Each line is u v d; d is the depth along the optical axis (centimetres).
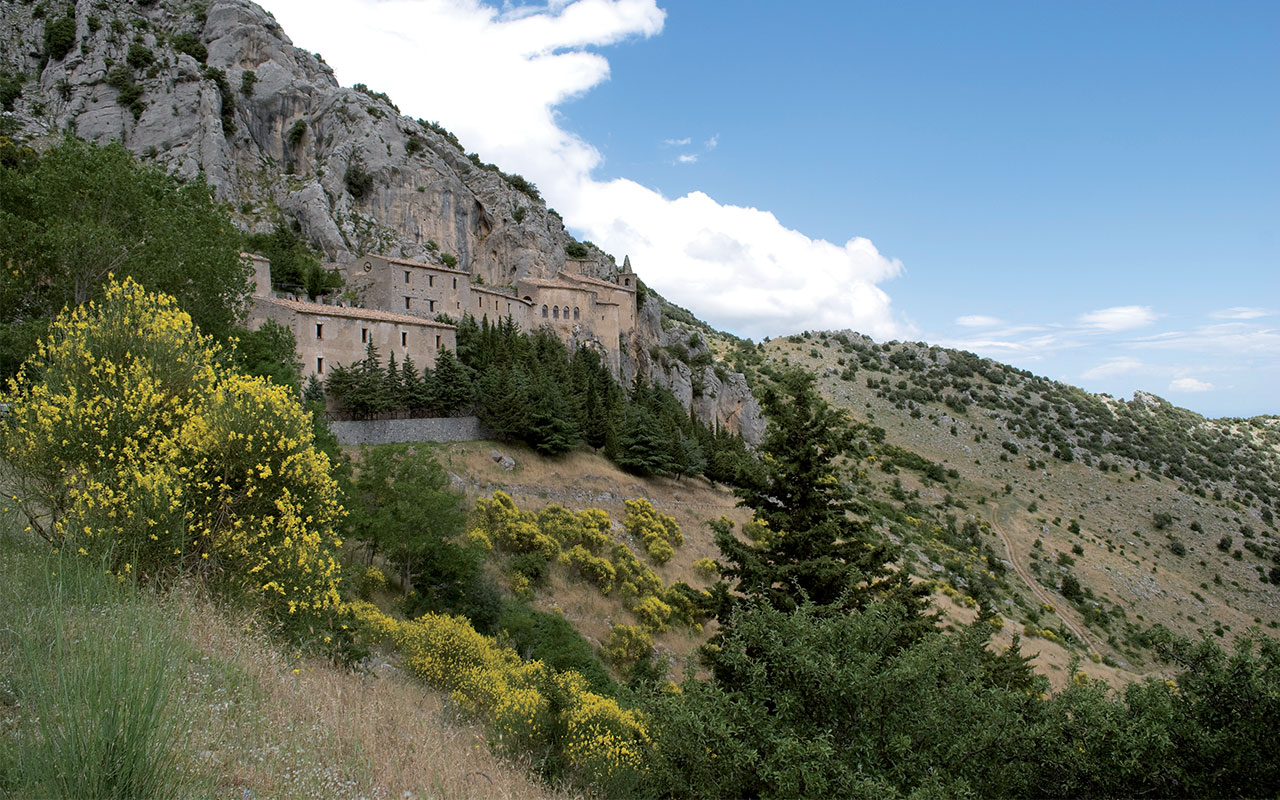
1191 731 1358
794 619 1347
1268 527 15412
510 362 7719
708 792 1253
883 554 2344
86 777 654
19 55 11012
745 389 13775
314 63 13538
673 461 7719
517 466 6328
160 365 1667
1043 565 10988
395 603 3328
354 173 11719
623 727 1861
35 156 7325
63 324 1708
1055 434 19988
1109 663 6919
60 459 1459
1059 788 1360
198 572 1427
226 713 971
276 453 1595
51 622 930
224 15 12306
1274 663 1358
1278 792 1289
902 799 1091
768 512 2389
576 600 4406
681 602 4594
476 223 13075
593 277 12812
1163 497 16138
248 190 11012
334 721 1142
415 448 5772
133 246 3650
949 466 17050
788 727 1229
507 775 1324
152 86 10669
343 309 6619
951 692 1266
